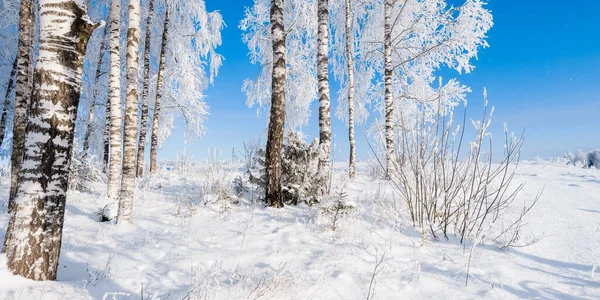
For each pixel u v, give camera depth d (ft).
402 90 41.57
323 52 25.00
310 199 20.31
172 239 13.76
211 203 19.62
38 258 9.00
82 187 25.49
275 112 19.77
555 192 26.66
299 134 22.35
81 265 10.85
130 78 17.13
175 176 32.86
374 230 14.96
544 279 10.36
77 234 14.30
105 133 39.96
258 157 22.90
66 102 9.53
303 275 10.16
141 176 35.12
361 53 43.55
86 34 10.05
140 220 16.66
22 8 19.86
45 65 9.26
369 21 42.86
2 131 35.76
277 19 20.45
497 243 13.70
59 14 9.39
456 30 35.94
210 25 43.37
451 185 14.89
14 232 8.98
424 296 9.34
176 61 43.19
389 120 32.09
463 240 14.08
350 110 37.78
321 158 23.86
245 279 9.67
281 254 11.93
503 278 10.41
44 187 9.20
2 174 33.47
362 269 10.87
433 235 14.57
